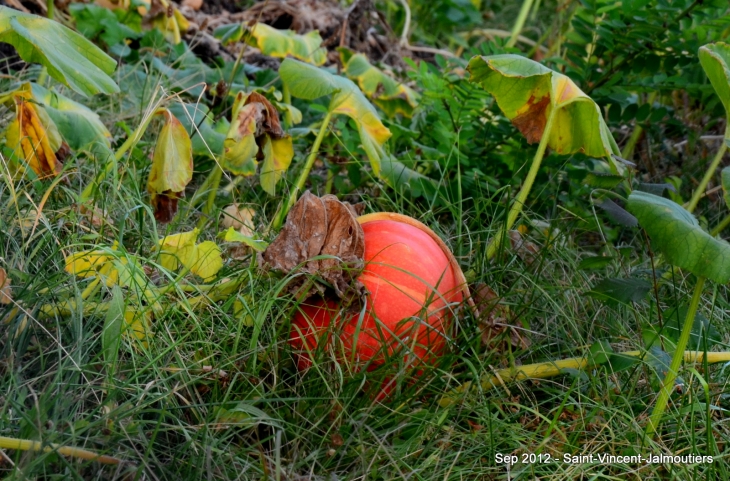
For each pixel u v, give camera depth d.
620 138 3.79
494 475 2.64
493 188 3.25
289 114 3.18
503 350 2.85
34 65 3.51
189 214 3.04
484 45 3.48
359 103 3.04
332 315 2.69
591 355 2.79
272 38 3.49
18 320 2.62
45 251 2.80
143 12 3.72
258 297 2.76
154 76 3.58
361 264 2.67
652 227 2.58
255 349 2.65
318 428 2.64
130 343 2.63
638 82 3.40
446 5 5.28
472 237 3.10
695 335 2.83
